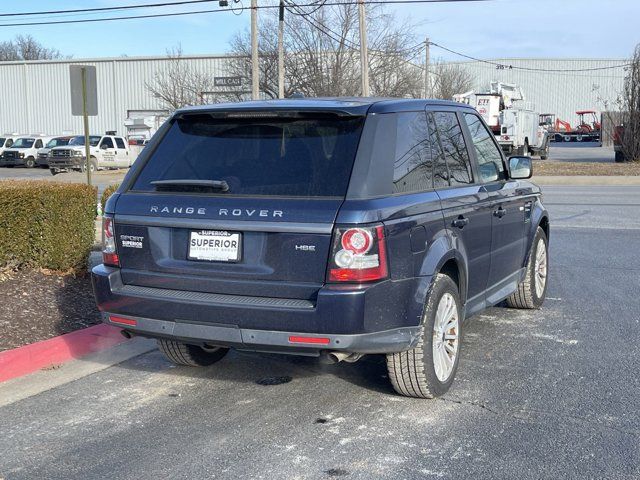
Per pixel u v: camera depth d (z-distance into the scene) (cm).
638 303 806
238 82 4088
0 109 6297
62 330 673
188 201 474
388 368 503
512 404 510
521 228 701
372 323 443
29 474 414
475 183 600
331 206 440
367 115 475
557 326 718
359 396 530
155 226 483
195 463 423
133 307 488
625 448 437
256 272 453
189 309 466
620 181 2645
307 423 480
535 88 7800
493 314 768
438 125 561
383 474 405
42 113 6197
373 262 438
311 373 586
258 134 491
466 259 550
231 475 407
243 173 475
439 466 415
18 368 586
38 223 817
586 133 7500
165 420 491
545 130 4200
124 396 538
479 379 564
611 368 588
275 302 448
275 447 443
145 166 512
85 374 588
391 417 489
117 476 409
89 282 834
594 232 1337
